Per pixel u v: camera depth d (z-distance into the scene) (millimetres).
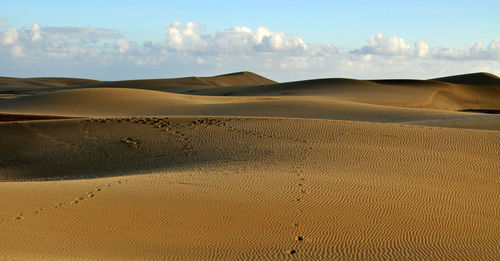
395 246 10648
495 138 23328
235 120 27500
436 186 15820
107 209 12062
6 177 21109
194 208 12375
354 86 105625
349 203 13234
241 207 12555
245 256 9812
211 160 20641
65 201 12562
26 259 8227
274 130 25000
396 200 13781
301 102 53594
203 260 9453
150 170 20094
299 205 12867
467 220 12664
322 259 9797
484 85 126500
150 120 28344
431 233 11531
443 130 24859
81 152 23938
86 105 51562
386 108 52188
